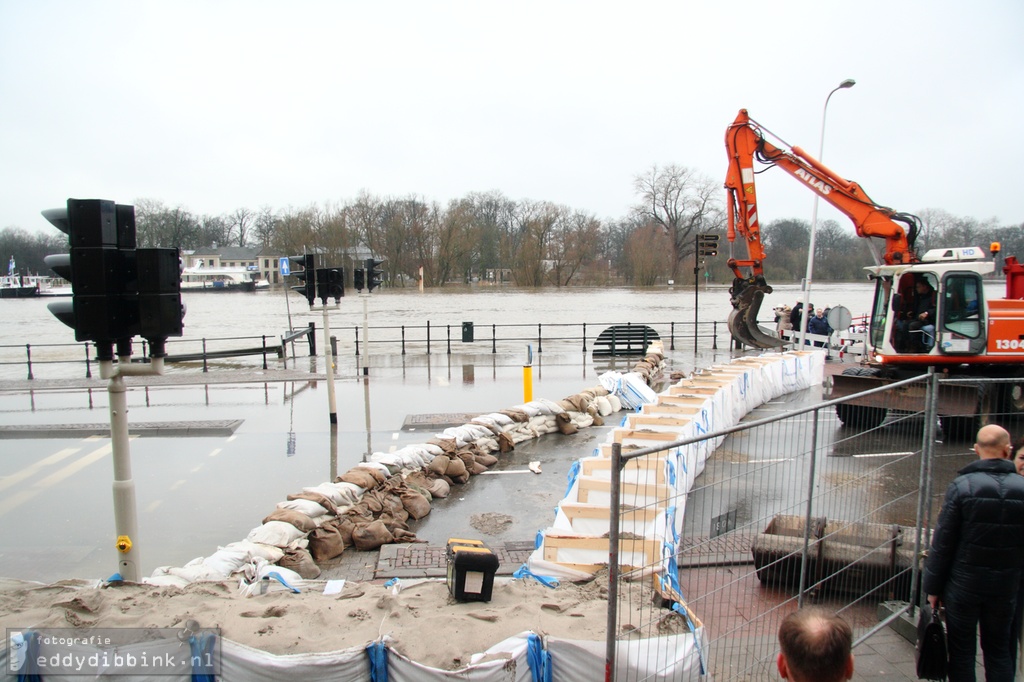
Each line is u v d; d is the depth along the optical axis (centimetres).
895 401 1102
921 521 552
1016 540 428
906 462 716
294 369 2436
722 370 1686
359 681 418
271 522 771
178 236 13750
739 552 680
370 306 6284
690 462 952
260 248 14125
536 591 548
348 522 841
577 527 707
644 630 466
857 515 657
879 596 587
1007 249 6956
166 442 1380
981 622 442
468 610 498
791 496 782
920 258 1658
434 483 1034
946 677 468
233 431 1463
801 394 1948
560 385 2033
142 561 818
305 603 505
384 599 502
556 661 430
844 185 1820
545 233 9431
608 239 11712
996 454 442
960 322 1376
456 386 2030
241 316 5709
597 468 842
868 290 9044
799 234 11650
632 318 4834
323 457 1258
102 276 545
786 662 277
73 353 3288
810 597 608
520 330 3881
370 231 9444
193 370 2441
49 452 1314
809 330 2916
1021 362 1391
